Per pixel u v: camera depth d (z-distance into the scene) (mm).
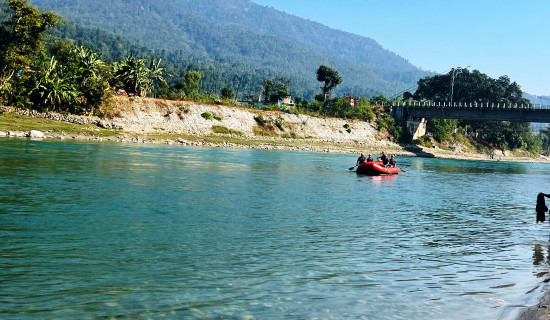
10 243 11383
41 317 7141
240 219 16609
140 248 11641
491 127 153375
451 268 11297
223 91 122750
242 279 9578
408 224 17672
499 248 14031
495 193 34188
